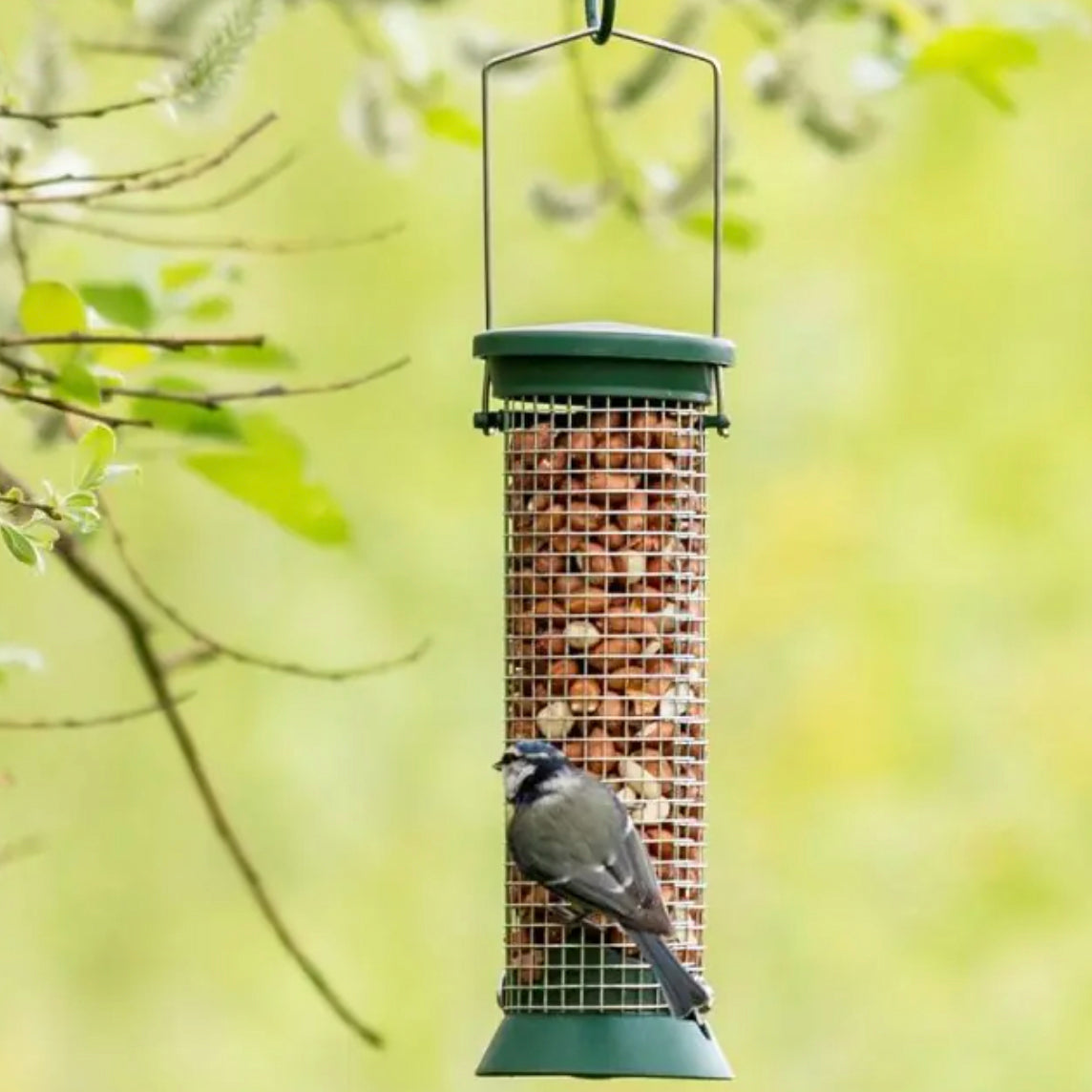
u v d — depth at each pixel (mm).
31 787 16766
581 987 9875
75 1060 16641
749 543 17344
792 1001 16906
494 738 16953
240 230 16484
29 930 16750
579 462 10211
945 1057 16766
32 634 16703
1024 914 17047
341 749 16812
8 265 9680
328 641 16844
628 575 10234
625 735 10242
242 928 16812
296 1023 16703
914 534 17375
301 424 16812
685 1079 9695
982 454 17500
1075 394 17531
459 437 16953
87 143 13797
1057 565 17406
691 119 15281
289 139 16375
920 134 17453
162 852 16828
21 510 7820
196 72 8453
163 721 16797
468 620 16969
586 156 16484
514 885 9984
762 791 17203
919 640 17297
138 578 9586
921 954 16953
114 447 7801
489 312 10008
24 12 11086
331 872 16812
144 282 9508
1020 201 17547
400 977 16719
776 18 11078
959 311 17500
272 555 16859
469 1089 16625
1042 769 17203
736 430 17375
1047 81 17547
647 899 9656
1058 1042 16781
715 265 10086
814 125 10984
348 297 16828
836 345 17344
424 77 11062
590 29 9570
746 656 17312
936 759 17234
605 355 9922
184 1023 16734
